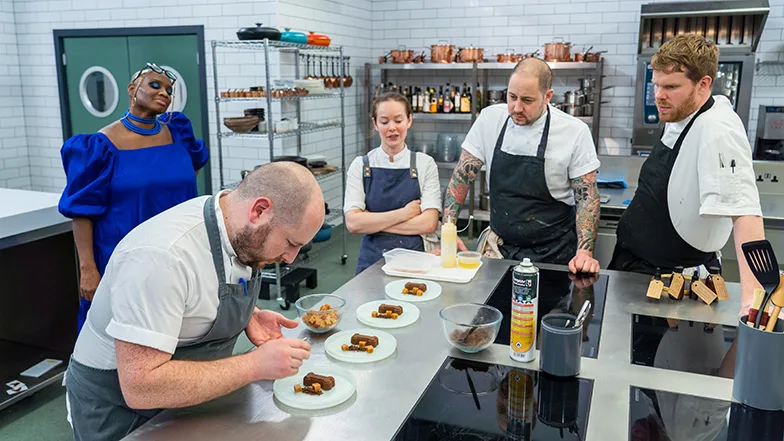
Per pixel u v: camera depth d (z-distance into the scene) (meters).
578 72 6.38
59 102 6.20
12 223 2.84
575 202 2.83
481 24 6.54
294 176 1.32
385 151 2.89
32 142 6.45
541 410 1.32
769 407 1.32
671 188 2.25
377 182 2.88
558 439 1.21
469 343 1.59
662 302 1.99
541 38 6.36
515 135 2.71
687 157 2.17
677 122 2.22
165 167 2.76
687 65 2.03
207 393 1.27
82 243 2.62
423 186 2.88
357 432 1.24
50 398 3.17
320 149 6.14
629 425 1.26
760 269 1.33
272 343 1.35
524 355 1.55
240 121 4.71
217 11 5.39
